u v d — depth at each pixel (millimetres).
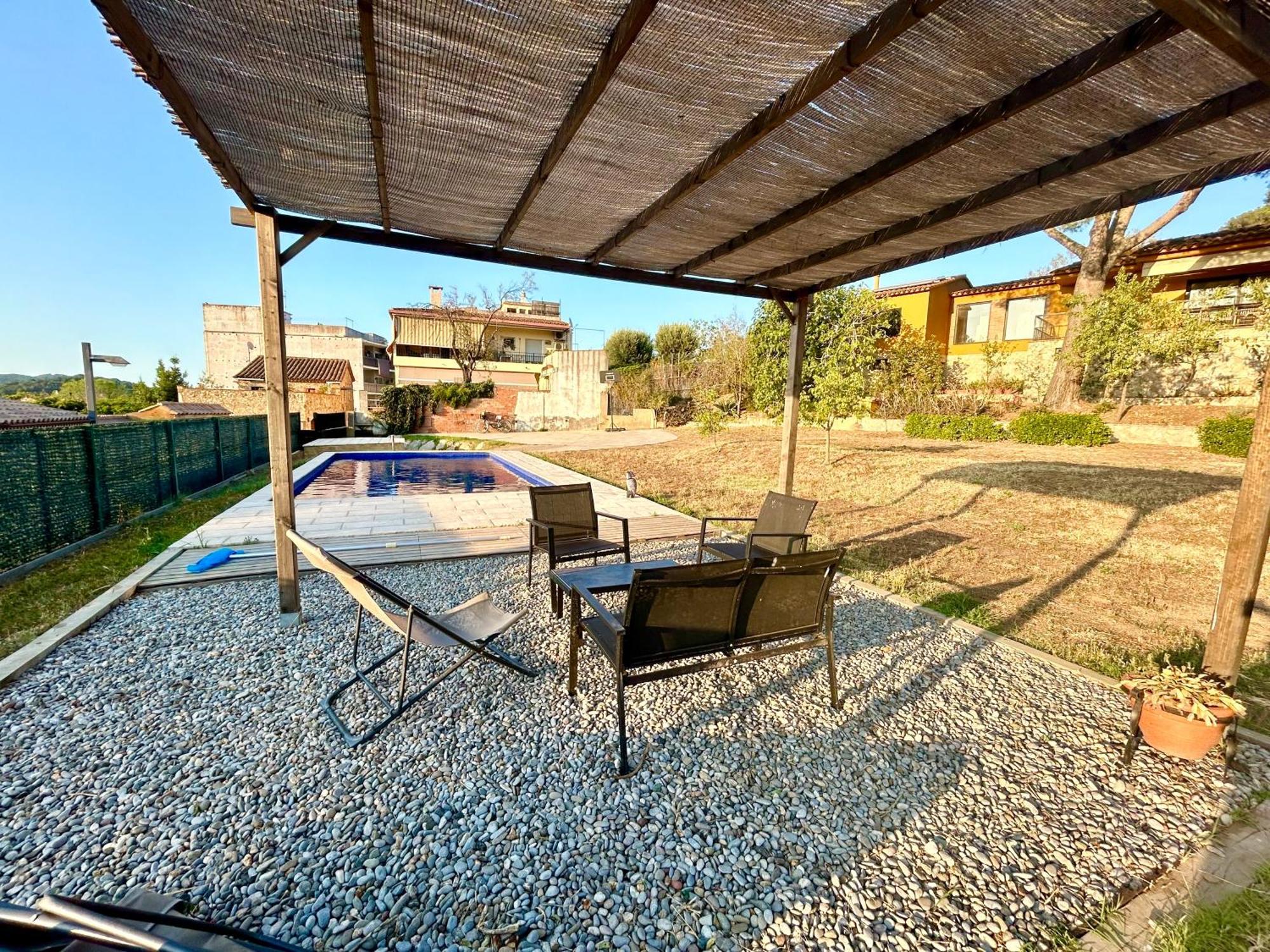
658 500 8180
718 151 2268
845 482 9172
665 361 24047
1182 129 1907
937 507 7359
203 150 2197
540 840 1819
